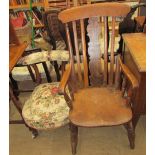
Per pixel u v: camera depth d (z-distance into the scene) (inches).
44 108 59.9
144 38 60.9
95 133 71.5
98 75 64.1
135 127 69.2
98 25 58.4
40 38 111.6
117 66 60.4
